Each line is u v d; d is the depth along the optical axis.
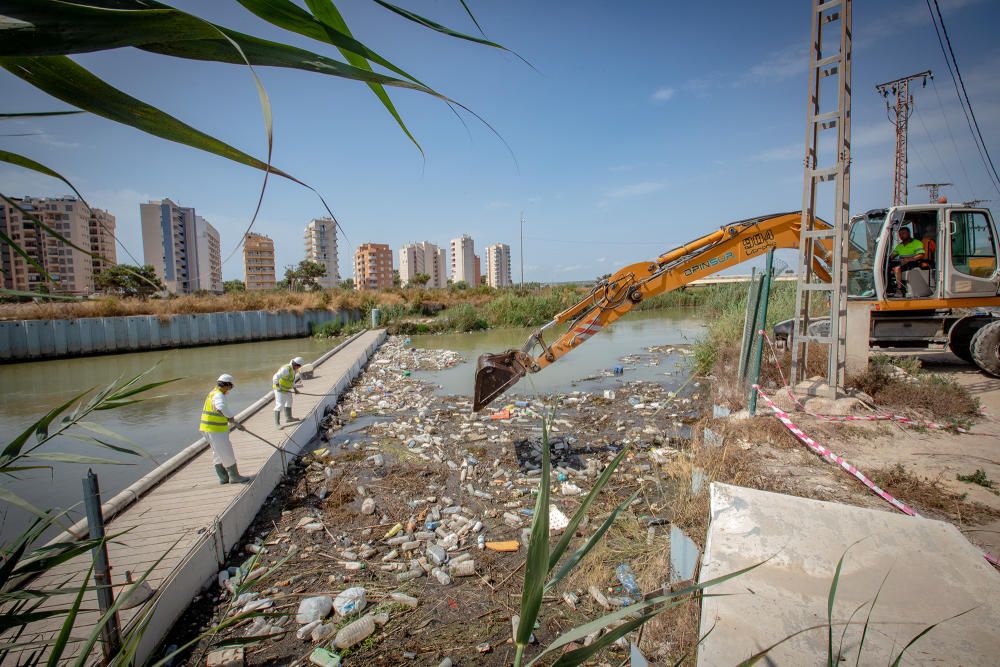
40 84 0.72
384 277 118.12
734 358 11.55
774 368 9.77
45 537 5.79
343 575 5.10
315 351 23.12
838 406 7.14
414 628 4.32
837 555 2.46
